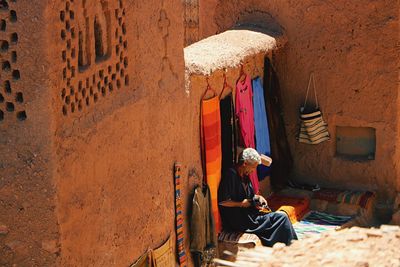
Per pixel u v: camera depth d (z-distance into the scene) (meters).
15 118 6.85
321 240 9.82
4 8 6.70
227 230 10.98
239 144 11.55
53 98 6.80
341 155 13.05
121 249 8.18
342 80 12.70
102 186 7.72
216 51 10.90
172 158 9.50
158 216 9.10
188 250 10.06
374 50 12.41
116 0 7.93
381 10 12.26
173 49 9.40
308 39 12.75
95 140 7.55
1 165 6.97
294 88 13.04
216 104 10.66
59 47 6.84
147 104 8.74
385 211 12.66
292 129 13.20
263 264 9.47
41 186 6.92
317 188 13.03
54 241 7.00
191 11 14.73
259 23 12.94
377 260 8.66
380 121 12.59
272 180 12.99
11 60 6.75
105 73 7.76
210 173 10.56
